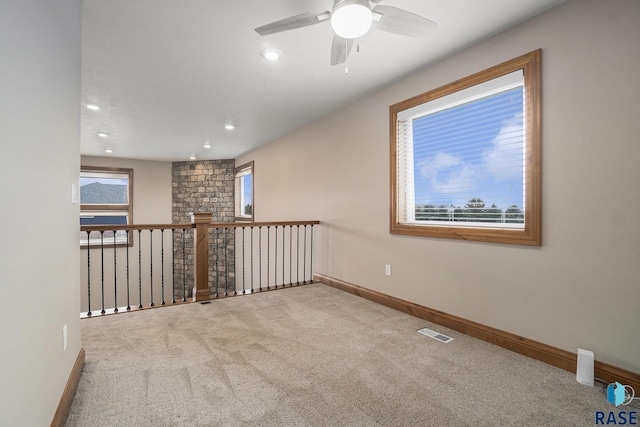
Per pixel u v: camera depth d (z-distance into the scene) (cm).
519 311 223
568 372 196
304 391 176
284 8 199
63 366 154
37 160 119
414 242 302
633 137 173
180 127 462
